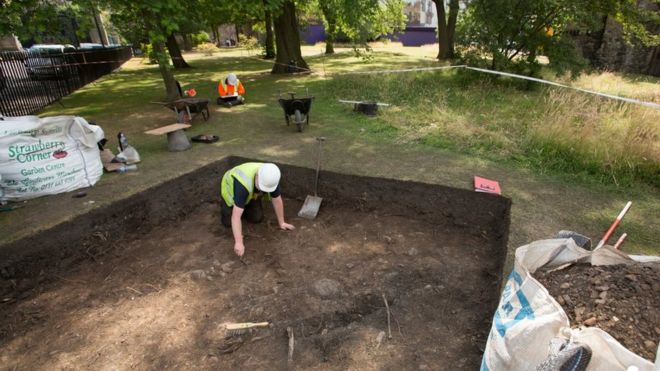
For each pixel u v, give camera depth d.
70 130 3.95
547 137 4.82
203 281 3.04
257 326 2.54
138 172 4.45
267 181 2.97
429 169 4.38
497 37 9.50
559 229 3.13
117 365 2.30
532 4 8.42
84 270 3.24
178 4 6.41
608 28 13.06
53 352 2.41
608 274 1.79
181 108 6.48
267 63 18.06
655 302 1.61
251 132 6.06
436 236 3.60
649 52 12.51
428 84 9.18
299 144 5.37
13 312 2.76
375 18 11.95
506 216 3.49
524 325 1.58
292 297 2.82
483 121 6.26
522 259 1.93
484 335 2.37
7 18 5.52
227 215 3.64
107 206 3.65
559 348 1.41
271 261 3.27
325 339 2.44
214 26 18.08
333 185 4.32
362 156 4.82
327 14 11.93
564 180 4.11
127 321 2.64
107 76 14.70
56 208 3.59
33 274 3.12
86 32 6.38
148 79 13.43
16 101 8.26
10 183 3.65
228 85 8.10
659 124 4.75
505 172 4.30
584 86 8.80
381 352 2.32
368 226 3.80
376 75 10.18
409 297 2.78
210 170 4.70
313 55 20.64
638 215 3.37
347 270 3.12
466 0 9.73
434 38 30.25
